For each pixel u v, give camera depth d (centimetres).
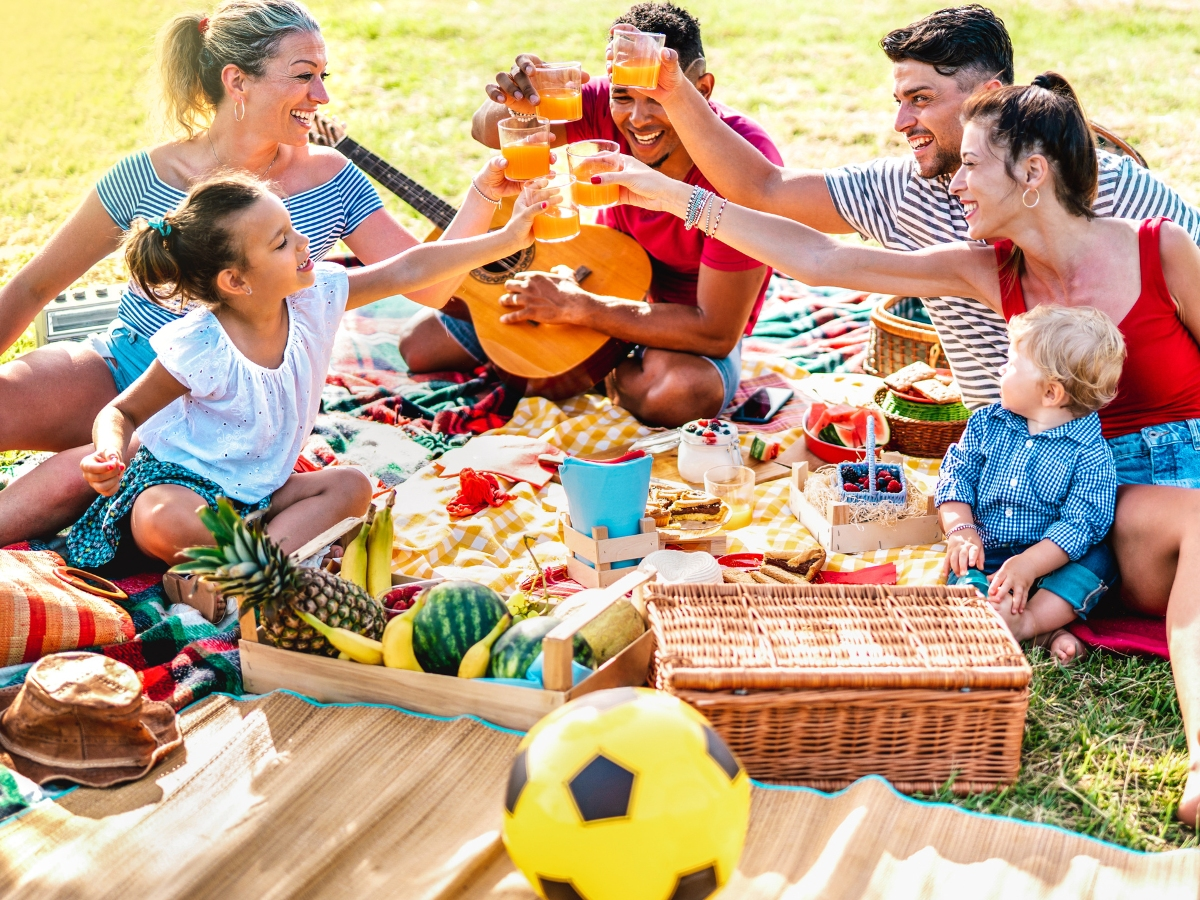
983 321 382
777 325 571
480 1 1367
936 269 360
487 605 286
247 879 233
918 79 371
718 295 447
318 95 382
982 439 353
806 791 261
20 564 320
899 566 367
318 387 360
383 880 232
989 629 276
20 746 269
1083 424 336
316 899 229
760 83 1070
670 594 291
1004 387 344
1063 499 338
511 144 369
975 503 355
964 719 262
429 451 450
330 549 339
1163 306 330
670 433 454
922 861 236
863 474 385
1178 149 833
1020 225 333
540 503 410
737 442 420
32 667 277
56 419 372
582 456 448
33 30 1260
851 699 257
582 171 371
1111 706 300
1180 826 257
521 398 491
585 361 472
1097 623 336
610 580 353
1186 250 325
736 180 416
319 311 354
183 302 339
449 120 959
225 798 257
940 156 381
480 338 477
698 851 199
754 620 280
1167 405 340
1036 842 243
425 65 1117
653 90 402
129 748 267
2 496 355
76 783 263
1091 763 277
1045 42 1166
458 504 399
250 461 342
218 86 377
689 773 201
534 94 434
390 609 310
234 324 336
